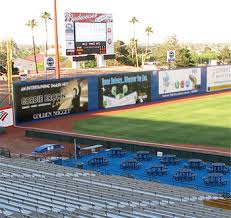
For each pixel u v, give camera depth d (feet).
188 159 147.43
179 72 311.47
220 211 82.69
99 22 378.12
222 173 131.23
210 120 219.20
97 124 216.54
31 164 123.44
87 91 254.47
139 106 275.59
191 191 104.53
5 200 78.79
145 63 651.25
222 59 636.89
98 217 70.38
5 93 309.63
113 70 472.85
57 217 68.39
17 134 198.29
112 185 102.27
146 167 140.67
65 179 104.94
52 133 187.83
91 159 143.95
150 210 78.64
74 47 362.33
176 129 197.88
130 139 179.11
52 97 236.84
